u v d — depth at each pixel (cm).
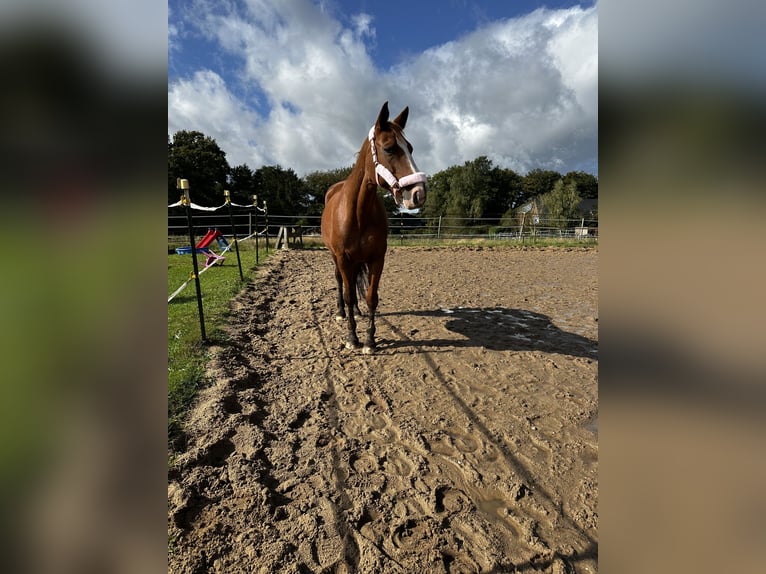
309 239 1540
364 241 327
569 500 191
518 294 659
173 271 729
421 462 212
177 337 354
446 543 163
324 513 175
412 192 268
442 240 1631
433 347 386
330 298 580
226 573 145
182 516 167
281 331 421
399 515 177
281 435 232
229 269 759
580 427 254
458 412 266
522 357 370
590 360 368
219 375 288
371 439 234
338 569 150
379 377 315
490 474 206
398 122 327
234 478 190
